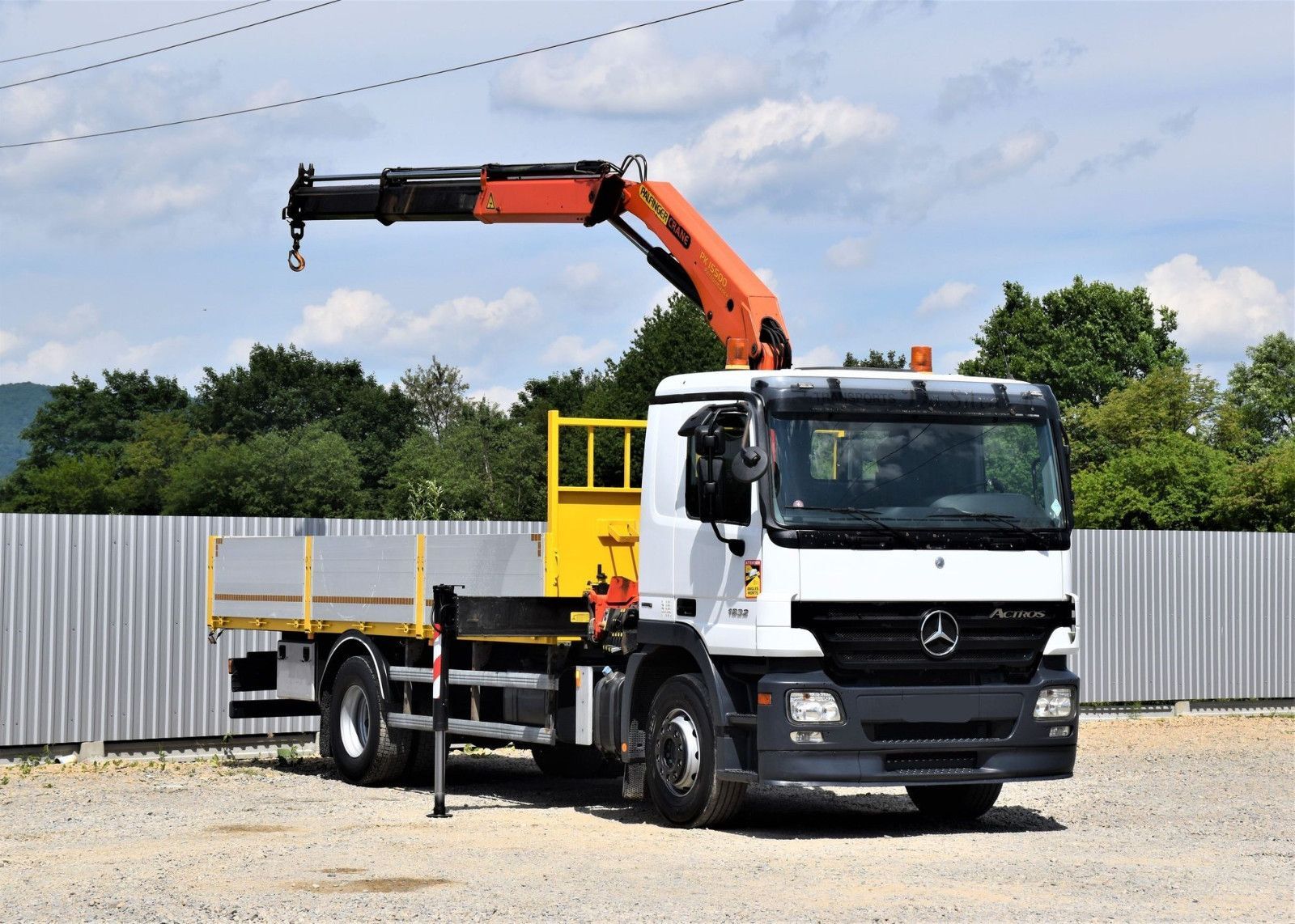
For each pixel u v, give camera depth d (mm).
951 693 10305
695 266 13047
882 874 8805
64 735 16953
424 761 14078
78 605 17094
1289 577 24094
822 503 10195
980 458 10656
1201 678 23328
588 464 12188
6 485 92250
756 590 10133
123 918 7555
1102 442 60562
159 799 13180
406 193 15117
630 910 7676
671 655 11375
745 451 9930
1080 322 70812
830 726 10047
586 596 11867
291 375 92688
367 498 79625
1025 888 8344
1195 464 49969
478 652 13102
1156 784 14320
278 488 76438
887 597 10203
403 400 92000
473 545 12648
